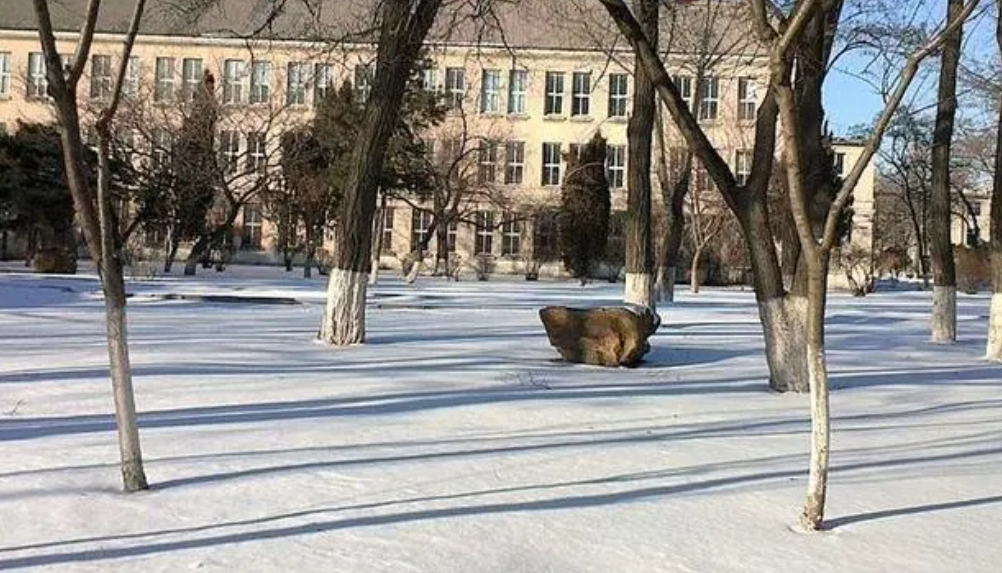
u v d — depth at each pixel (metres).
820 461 6.36
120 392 6.57
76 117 6.83
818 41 12.70
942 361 17.02
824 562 5.71
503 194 66.19
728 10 28.56
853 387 13.32
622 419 9.98
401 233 74.12
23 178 51.12
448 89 54.28
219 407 9.71
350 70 31.30
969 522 6.66
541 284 56.94
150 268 44.94
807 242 6.54
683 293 46.25
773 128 12.65
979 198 78.75
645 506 6.71
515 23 54.94
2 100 71.69
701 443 8.88
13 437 8.09
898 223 84.44
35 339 15.80
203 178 45.25
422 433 8.82
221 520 6.00
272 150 51.53
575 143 74.12
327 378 11.83
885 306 37.69
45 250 43.84
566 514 6.43
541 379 12.72
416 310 26.97
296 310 25.00
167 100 46.59
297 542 5.63
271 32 18.03
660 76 12.57
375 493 6.73
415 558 5.43
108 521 5.91
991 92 23.44
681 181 35.75
